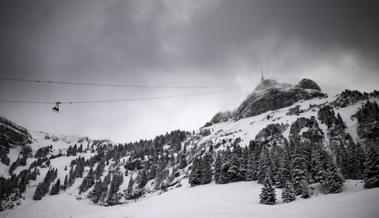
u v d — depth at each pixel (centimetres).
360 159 6919
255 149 9650
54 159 19962
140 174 13875
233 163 9056
